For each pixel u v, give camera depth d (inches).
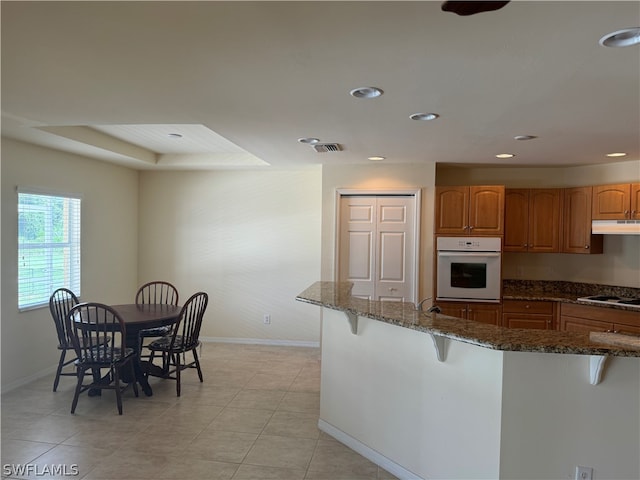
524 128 127.4
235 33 68.5
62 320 161.9
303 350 224.5
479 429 89.2
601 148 156.3
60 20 64.7
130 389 165.8
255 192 234.8
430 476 100.0
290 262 233.0
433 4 58.8
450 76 86.0
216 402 154.1
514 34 67.6
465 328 91.0
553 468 84.7
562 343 79.6
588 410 84.0
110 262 216.8
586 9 59.6
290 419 140.6
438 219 194.1
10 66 82.9
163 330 185.6
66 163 185.2
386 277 201.3
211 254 238.4
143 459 114.0
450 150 163.3
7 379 159.3
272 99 101.7
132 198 235.9
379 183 198.2
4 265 156.6
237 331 238.1
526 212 201.3
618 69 81.6
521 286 214.2
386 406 112.0
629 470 84.1
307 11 61.2
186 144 193.6
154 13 62.3
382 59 78.0
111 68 83.7
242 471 109.1
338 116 116.1
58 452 117.1
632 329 164.1
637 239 183.9
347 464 113.5
